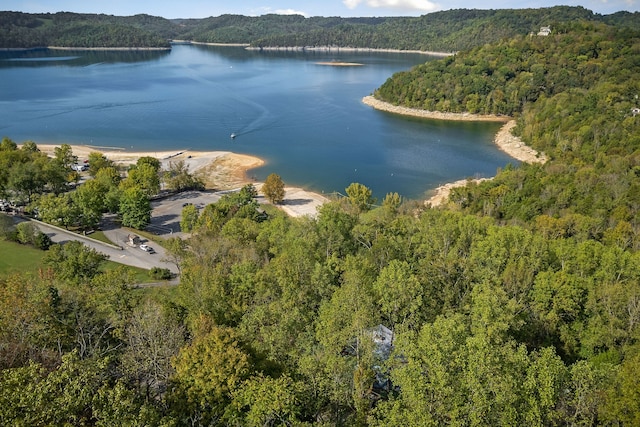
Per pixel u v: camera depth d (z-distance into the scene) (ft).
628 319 175.94
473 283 198.59
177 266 297.74
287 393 111.65
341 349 144.46
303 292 185.57
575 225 338.75
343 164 645.51
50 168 452.76
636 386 106.93
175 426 108.17
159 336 146.61
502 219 413.39
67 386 95.71
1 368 125.90
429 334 120.47
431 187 570.46
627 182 409.28
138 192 394.52
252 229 327.67
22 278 206.80
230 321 183.01
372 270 215.10
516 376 113.09
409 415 106.11
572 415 118.32
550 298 190.49
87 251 271.08
